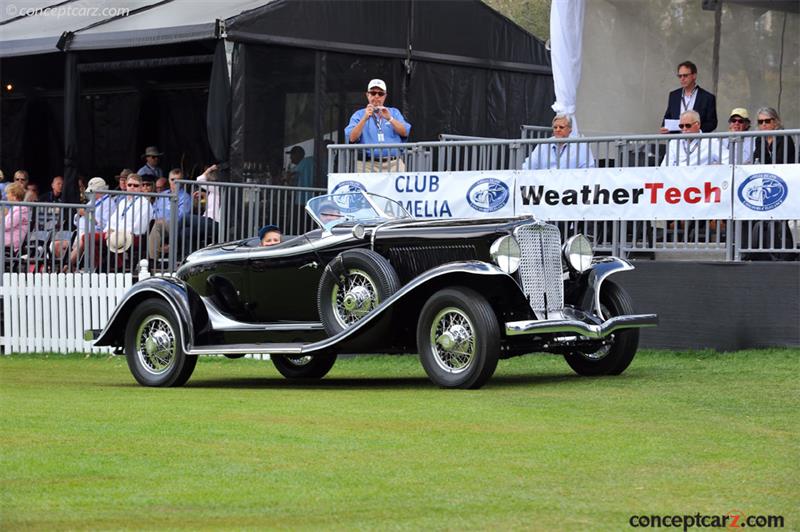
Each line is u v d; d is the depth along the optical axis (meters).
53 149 44.94
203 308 21.97
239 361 27.81
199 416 16.38
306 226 34.19
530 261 20.17
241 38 33.50
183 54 36.00
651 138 25.11
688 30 32.50
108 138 43.19
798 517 10.16
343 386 21.08
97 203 31.83
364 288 20.39
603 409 16.67
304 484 11.48
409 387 20.39
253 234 32.12
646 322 20.64
